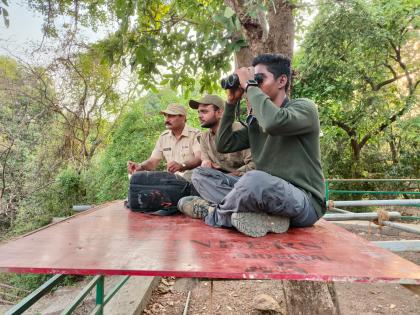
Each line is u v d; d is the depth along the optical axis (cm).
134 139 833
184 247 169
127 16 327
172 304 452
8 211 859
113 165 820
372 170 1116
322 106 930
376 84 987
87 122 1006
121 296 434
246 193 193
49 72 918
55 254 154
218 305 443
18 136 893
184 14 443
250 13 272
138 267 135
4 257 149
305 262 145
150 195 280
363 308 433
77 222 243
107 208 325
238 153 320
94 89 985
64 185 816
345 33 798
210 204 253
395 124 1021
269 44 337
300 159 220
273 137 227
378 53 888
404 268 137
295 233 207
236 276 129
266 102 209
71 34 692
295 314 282
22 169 885
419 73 1026
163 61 421
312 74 891
